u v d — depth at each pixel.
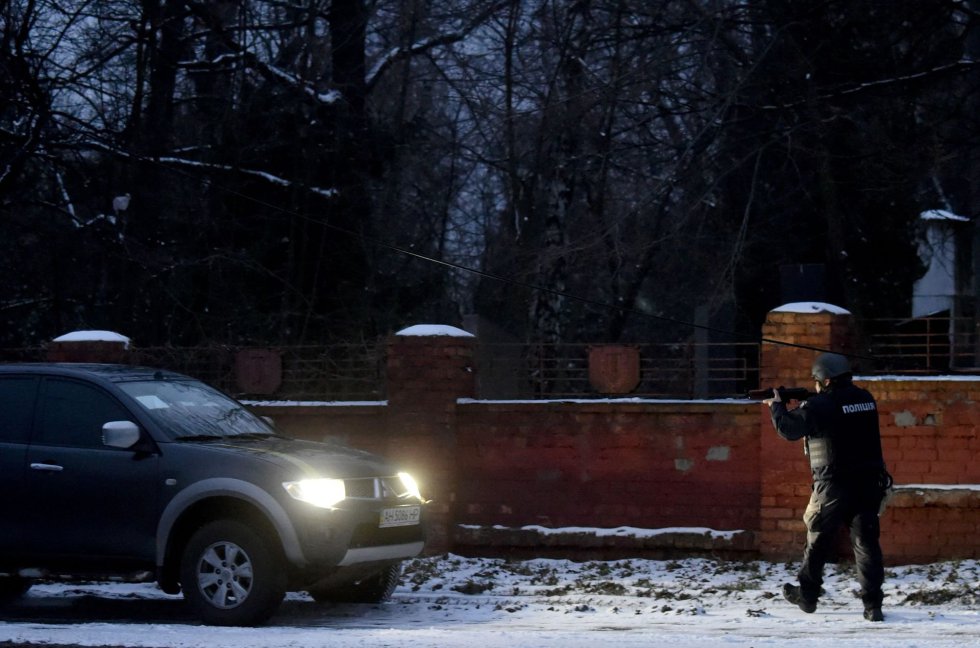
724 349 18.08
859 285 23.83
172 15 25.25
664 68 21.39
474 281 35.50
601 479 13.90
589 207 27.00
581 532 13.73
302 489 9.01
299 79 25.55
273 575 8.93
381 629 8.70
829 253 21.05
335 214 26.22
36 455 9.56
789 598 9.59
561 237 25.92
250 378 15.10
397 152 28.25
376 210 27.94
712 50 20.69
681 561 13.37
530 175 27.45
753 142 21.11
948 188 20.61
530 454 14.05
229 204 26.23
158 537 9.21
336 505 9.07
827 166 20.02
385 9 27.25
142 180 25.47
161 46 25.83
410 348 14.27
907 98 19.20
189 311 24.41
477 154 27.61
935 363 14.86
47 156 23.30
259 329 25.81
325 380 15.09
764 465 13.36
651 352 20.06
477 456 14.16
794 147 20.08
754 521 13.55
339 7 26.64
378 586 10.47
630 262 23.91
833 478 9.21
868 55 19.52
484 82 27.23
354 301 26.48
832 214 20.92
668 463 13.77
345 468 9.40
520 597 11.02
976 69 19.02
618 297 27.58
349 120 26.14
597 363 14.24
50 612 10.30
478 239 35.91
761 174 22.44
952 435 13.12
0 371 9.98
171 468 9.25
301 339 24.78
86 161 25.23
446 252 33.19
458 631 8.52
